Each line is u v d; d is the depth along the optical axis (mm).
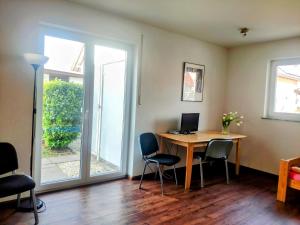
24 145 2809
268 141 4332
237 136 4207
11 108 2699
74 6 3023
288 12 2938
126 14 3320
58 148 3256
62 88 3195
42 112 3027
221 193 3463
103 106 3625
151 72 3842
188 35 4195
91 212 2707
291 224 2662
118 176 3820
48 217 2553
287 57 4098
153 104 3922
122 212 2744
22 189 2258
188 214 2779
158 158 3539
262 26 3498
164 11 3129
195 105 4520
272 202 3217
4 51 2615
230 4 2791
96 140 3619
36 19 2785
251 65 4578
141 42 3674
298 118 4047
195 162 4668
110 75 3625
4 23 2598
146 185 3617
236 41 4406
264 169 4383
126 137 3838
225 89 4996
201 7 2926
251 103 4578
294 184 3193
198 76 4496
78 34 3223
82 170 3439
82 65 3324
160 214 2746
